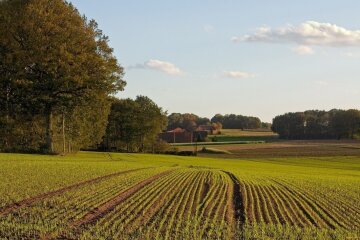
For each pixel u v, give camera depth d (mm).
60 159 54750
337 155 118812
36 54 60688
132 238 17625
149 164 58250
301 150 134875
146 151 126750
